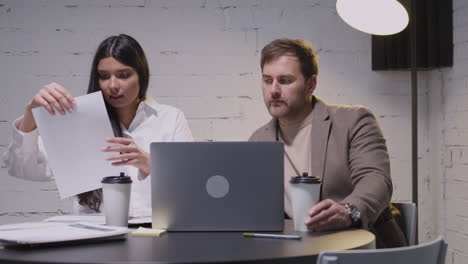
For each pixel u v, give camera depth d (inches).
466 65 112.0
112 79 76.4
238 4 120.5
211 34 120.0
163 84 119.3
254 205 58.7
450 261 118.2
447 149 119.0
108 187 59.2
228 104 120.3
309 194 58.4
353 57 122.4
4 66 116.5
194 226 58.6
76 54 117.7
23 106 116.6
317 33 121.8
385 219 72.2
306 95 78.2
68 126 62.6
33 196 116.7
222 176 58.6
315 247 49.2
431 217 123.8
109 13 118.4
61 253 46.4
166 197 58.7
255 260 44.1
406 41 119.7
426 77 124.8
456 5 115.9
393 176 123.5
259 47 120.8
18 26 116.8
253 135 82.9
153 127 86.9
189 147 58.5
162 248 48.7
